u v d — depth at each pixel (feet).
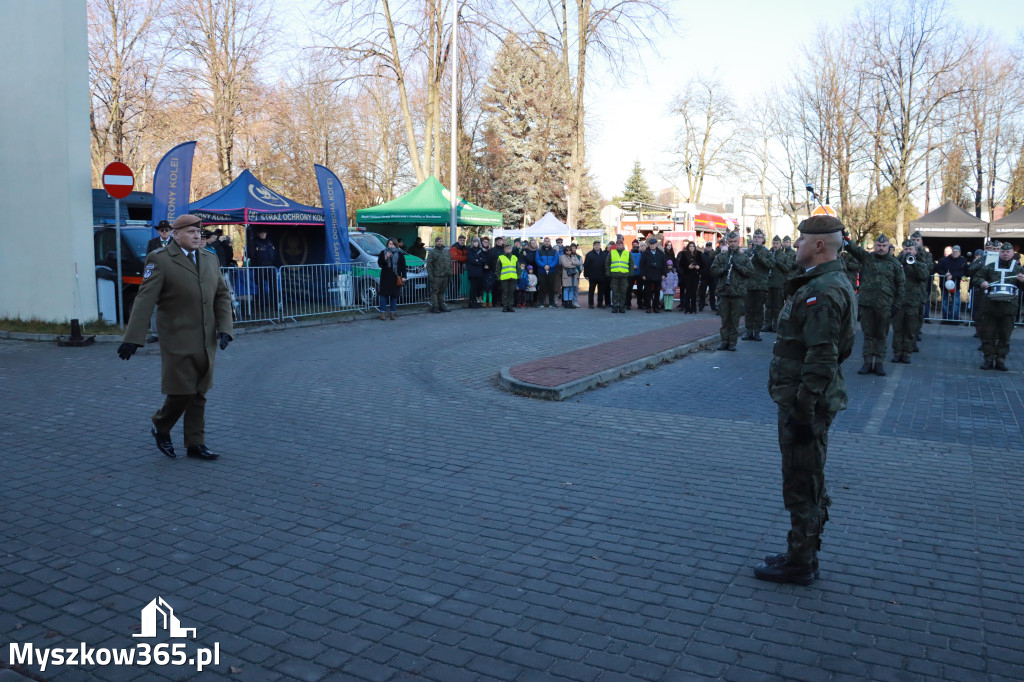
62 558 14.23
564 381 30.48
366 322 54.34
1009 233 69.67
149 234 46.65
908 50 89.04
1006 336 37.19
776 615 12.42
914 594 13.23
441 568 14.07
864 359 36.60
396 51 91.45
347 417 25.63
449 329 50.44
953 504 17.85
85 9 42.65
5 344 40.32
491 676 10.61
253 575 13.66
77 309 43.01
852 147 94.12
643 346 41.37
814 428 13.10
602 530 15.98
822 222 13.19
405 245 87.40
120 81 93.40
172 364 19.75
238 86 97.04
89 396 28.04
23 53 43.09
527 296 69.10
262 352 39.70
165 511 16.72
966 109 95.25
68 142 42.11
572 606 12.66
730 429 24.70
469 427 24.54
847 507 17.60
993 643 11.60
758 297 47.47
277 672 10.66
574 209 94.89
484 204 169.58
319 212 58.65
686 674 10.69
